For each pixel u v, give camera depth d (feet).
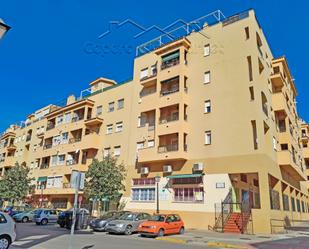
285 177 105.40
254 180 100.53
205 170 87.15
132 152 108.68
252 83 85.97
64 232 70.33
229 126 86.69
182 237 63.31
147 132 106.52
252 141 81.15
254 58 87.76
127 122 116.57
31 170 165.37
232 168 82.38
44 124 169.37
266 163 78.84
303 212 142.10
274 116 102.01
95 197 96.68
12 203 144.97
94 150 126.00
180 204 89.15
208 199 84.07
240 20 94.79
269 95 98.27
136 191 102.32
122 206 103.55
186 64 102.42
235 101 87.71
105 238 60.23
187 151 92.94
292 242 55.93
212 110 91.76
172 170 94.48
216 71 94.89
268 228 73.05
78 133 137.80
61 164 139.95
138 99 114.11
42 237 58.75
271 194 82.33
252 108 83.71
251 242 55.88
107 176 97.40
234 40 94.07
